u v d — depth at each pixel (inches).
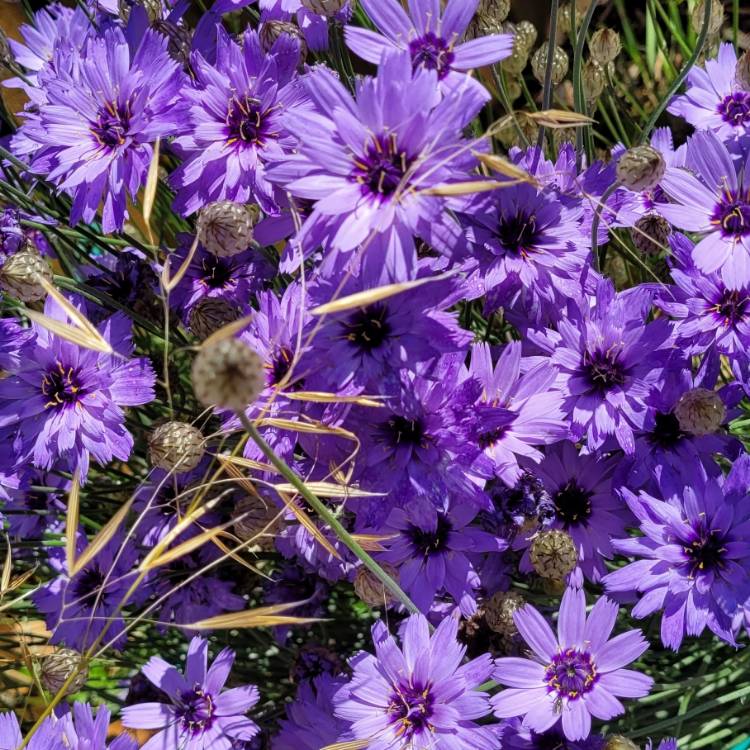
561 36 31.8
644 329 21.4
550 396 21.3
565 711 20.7
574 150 23.5
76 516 18.9
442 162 19.0
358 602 25.3
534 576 23.1
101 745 20.8
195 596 23.1
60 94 22.0
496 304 21.3
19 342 21.9
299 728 22.3
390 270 19.4
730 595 21.0
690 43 30.5
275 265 23.4
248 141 21.7
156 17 23.9
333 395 19.0
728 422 22.5
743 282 21.2
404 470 20.3
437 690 20.6
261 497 20.8
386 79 19.4
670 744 20.7
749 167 21.5
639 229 22.6
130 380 22.0
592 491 22.2
